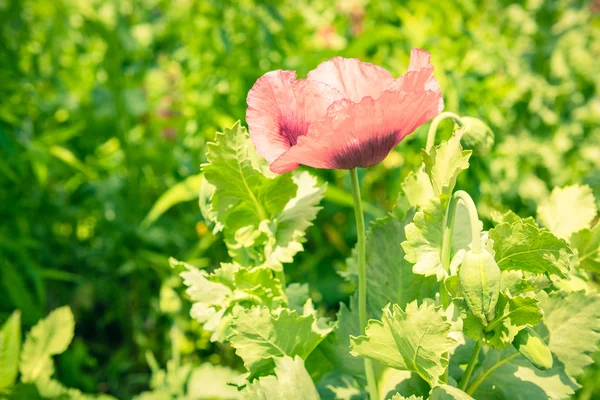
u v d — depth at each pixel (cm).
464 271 54
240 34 133
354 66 58
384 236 64
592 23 158
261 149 57
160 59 149
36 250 138
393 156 133
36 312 116
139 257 130
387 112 53
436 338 55
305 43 137
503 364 62
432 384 56
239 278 63
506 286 55
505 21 147
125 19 146
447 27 131
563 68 144
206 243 121
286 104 57
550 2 138
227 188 63
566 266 55
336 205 129
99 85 140
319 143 54
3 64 129
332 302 126
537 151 128
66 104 142
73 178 139
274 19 132
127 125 134
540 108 134
